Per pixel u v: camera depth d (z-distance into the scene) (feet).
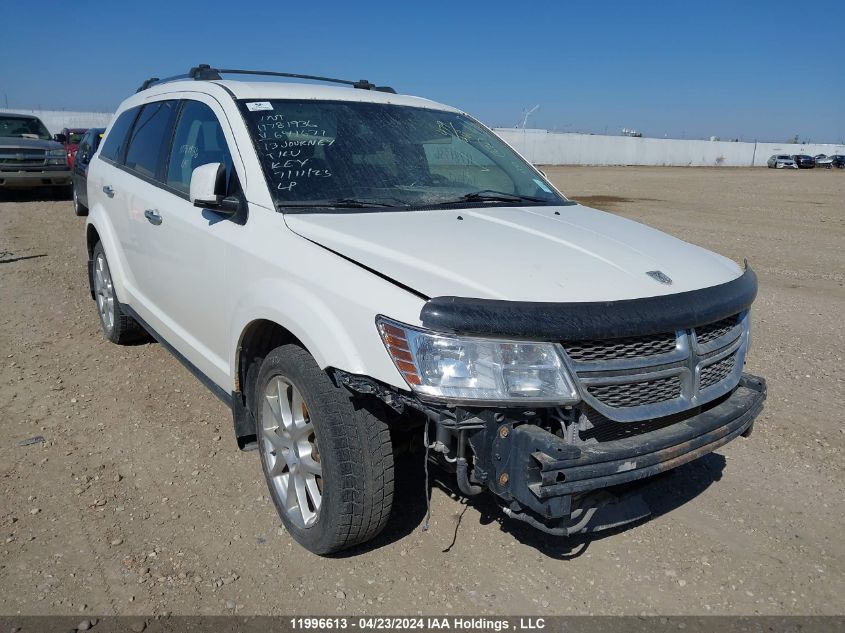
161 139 15.21
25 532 10.89
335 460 9.52
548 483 8.21
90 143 42.80
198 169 11.55
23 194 57.11
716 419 9.82
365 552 10.73
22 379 16.87
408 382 8.49
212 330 12.51
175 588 9.80
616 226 12.11
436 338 8.39
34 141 51.72
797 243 42.57
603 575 10.45
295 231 10.55
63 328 20.86
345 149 12.59
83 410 15.30
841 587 10.32
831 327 23.43
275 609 9.49
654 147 217.97
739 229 49.32
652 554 10.99
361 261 9.55
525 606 9.74
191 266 12.87
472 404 8.33
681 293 9.51
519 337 8.36
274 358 10.48
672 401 9.41
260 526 11.33
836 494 12.82
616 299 8.93
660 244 11.35
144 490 12.26
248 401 11.88
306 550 10.72
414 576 10.25
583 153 204.95
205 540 10.91
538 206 12.87
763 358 19.99
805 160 200.75
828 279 31.71
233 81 13.91
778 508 12.35
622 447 8.79
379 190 12.11
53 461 13.09
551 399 8.43
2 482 12.28
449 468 9.18
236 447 13.85
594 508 9.45
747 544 11.30
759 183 109.50
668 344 9.36
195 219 12.69
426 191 12.57
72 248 33.68
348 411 9.59
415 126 13.98
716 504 12.44
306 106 13.09
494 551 10.88
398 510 11.77
